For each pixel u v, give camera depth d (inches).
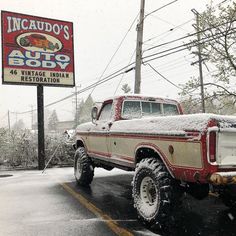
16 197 299.9
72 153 553.3
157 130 203.0
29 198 295.7
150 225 206.8
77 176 359.9
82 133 346.6
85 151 347.3
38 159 508.4
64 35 542.0
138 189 218.5
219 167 169.0
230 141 173.5
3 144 538.9
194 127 174.2
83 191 323.6
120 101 287.0
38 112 516.1
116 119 280.1
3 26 501.4
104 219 227.3
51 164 545.3
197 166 173.0
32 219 229.9
